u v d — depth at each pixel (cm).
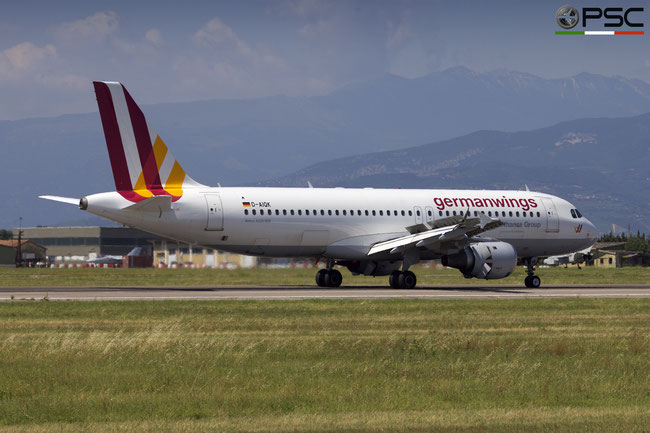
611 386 5078
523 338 7125
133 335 6900
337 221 14100
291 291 13112
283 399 4666
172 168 13400
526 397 4781
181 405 4519
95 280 18550
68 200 12975
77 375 5266
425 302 10688
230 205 13425
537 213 15800
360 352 6247
